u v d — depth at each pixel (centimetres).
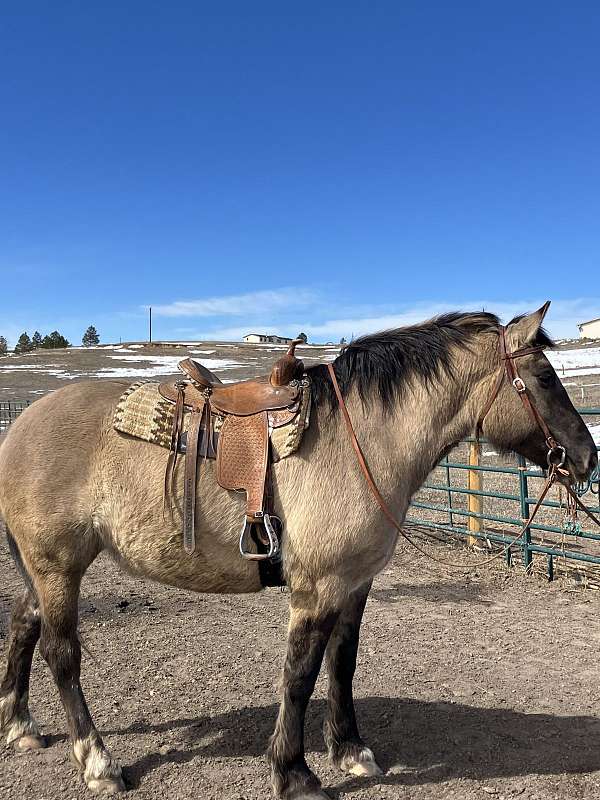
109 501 317
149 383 350
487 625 559
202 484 309
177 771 334
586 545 805
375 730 379
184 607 599
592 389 2388
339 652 338
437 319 349
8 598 611
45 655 320
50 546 314
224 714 395
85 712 324
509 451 350
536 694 427
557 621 568
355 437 309
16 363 4966
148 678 445
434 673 460
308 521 298
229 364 4941
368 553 307
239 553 311
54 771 332
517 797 315
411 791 321
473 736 372
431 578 700
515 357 329
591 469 329
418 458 324
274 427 308
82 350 6212
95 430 322
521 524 707
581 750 358
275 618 572
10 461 325
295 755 306
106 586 659
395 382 322
